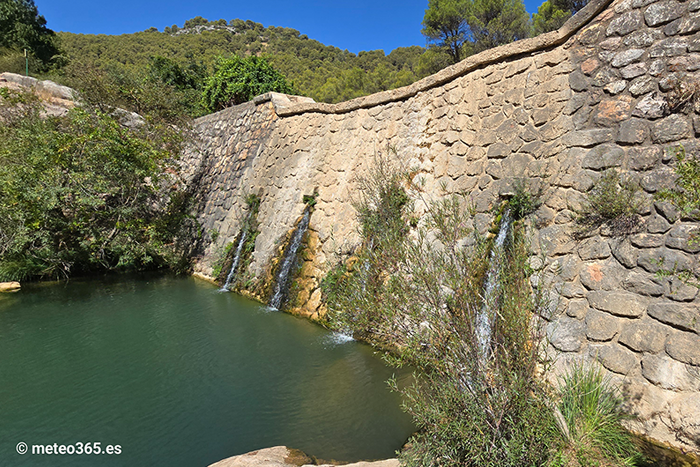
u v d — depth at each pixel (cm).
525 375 263
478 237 344
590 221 394
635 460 279
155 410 408
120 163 900
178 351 546
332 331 608
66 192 834
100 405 418
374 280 348
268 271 795
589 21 457
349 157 768
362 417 389
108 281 897
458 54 1587
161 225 1036
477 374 262
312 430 371
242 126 1142
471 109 576
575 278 388
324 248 711
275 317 680
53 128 958
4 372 486
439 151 607
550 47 494
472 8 1516
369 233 467
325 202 764
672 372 311
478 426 248
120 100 1174
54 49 2416
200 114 1602
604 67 430
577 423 288
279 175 915
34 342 571
